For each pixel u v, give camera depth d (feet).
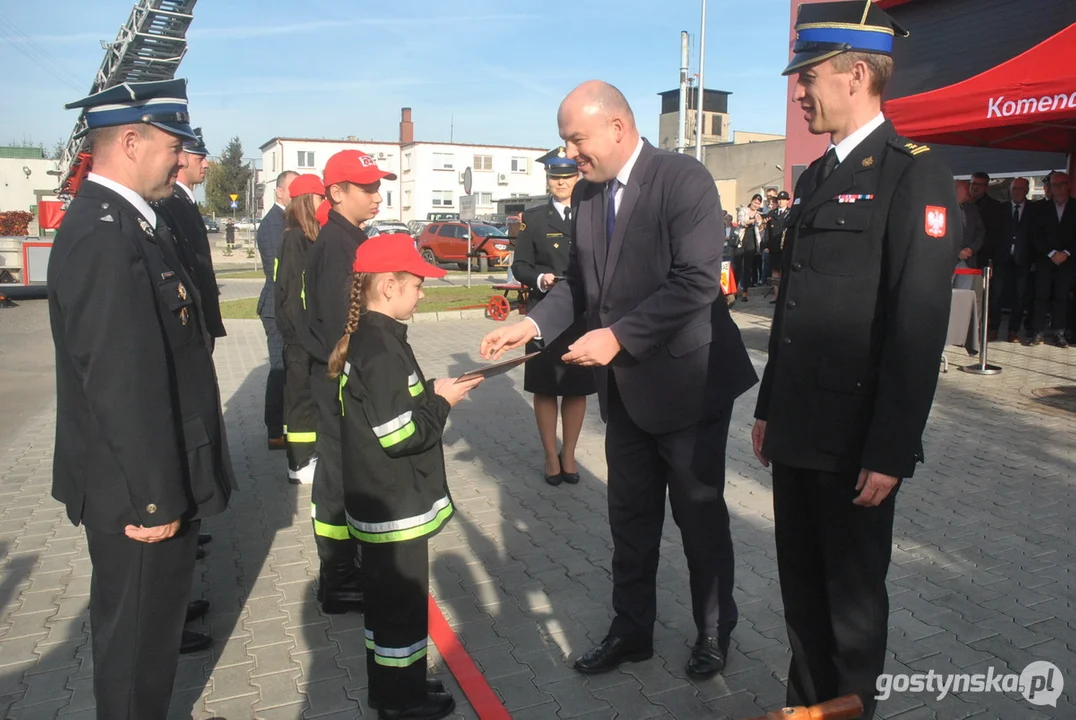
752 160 122.62
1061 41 21.38
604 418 10.49
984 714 9.30
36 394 27.58
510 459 19.29
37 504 16.96
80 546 14.71
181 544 8.10
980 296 27.25
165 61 37.47
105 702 7.80
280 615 12.05
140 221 7.86
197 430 8.27
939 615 11.50
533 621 11.71
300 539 14.88
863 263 7.09
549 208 17.22
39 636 11.47
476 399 25.22
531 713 9.52
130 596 7.76
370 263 8.72
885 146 7.15
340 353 8.93
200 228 13.15
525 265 17.51
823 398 7.38
